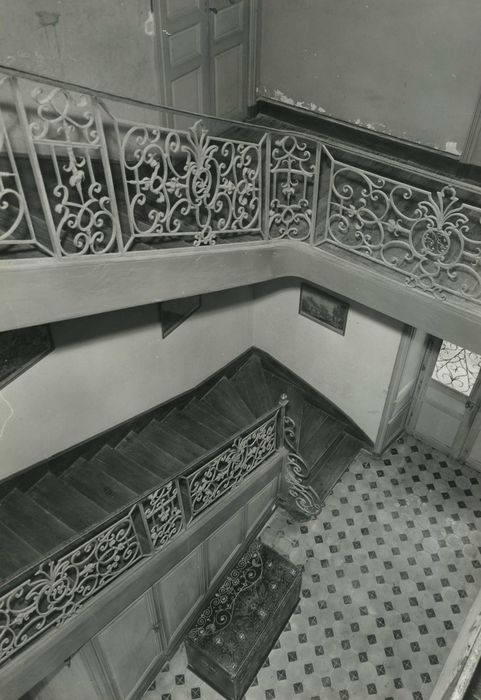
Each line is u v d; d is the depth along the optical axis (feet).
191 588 19.93
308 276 17.04
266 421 19.19
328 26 19.63
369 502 24.35
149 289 13.57
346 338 24.03
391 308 15.99
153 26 17.62
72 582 14.94
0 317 11.19
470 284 14.85
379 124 20.51
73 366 18.63
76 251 12.18
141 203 12.67
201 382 25.82
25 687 13.99
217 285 15.44
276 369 28.45
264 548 21.11
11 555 16.39
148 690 20.07
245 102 22.85
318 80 21.04
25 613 13.04
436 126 19.19
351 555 22.80
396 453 26.14
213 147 13.52
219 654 18.42
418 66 18.48
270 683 19.81
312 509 23.24
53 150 10.62
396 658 20.20
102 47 16.65
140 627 17.95
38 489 19.03
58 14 15.15
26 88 15.29
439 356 23.49
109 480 19.94
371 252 15.72
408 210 17.93
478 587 21.76
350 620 21.11
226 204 17.12
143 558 16.42
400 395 24.21
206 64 20.20
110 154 18.35
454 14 16.97
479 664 6.81
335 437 26.43
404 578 22.12
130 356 20.79
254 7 20.65
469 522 23.62
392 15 18.10
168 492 15.83
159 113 19.44
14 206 13.33
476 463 25.09
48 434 18.93
